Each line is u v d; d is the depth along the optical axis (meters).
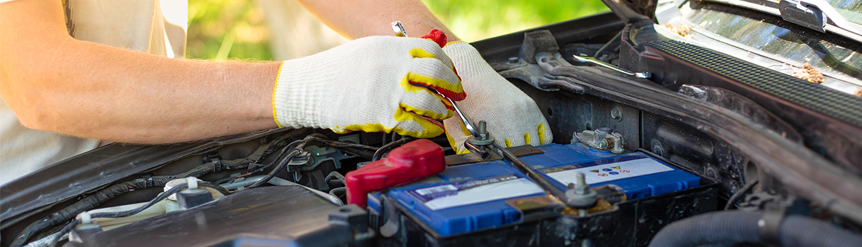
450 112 1.05
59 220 0.95
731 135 0.74
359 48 1.00
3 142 1.24
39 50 0.96
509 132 1.14
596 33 1.58
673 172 0.87
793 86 0.81
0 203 0.92
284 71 1.02
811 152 0.62
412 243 0.73
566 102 1.25
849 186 0.55
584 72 1.16
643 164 0.91
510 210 0.72
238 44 4.74
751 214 0.59
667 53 1.04
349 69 0.98
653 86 0.98
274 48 4.25
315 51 3.97
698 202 0.82
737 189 0.82
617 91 1.03
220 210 0.82
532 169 0.87
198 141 1.10
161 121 1.00
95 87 0.97
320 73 1.00
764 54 1.04
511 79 1.40
